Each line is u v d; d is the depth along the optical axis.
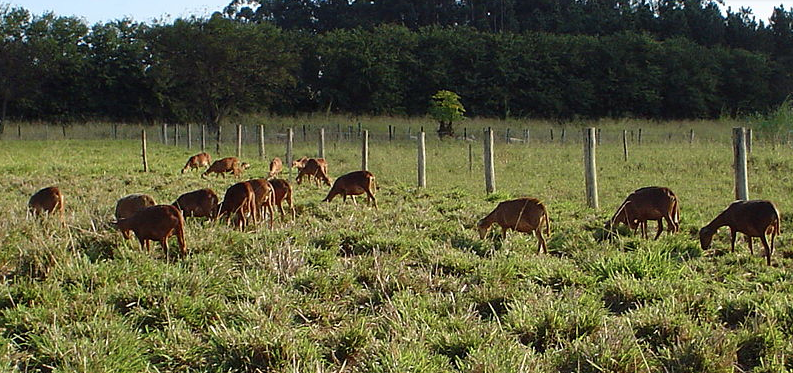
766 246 8.34
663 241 9.14
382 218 10.86
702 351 4.98
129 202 9.30
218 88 42.34
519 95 53.91
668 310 5.84
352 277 7.01
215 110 43.16
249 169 20.77
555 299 6.36
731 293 6.64
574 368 5.04
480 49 54.84
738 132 11.34
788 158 19.88
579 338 5.38
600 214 11.59
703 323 5.67
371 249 8.45
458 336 5.38
